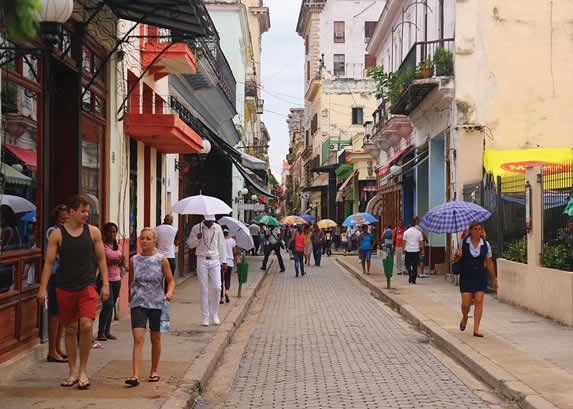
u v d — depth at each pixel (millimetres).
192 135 16734
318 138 66062
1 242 8141
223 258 13555
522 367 9188
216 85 24359
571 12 21141
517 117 21156
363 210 47812
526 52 21203
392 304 17594
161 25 12055
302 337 12789
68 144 10812
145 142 16188
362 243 26625
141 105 16078
